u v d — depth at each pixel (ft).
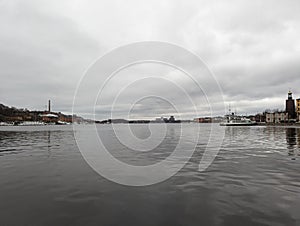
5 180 35.17
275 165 45.62
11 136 149.28
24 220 21.12
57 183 33.58
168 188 30.94
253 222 20.43
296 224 20.01
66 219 21.27
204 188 30.73
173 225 19.99
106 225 20.07
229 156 57.93
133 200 26.27
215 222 20.49
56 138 126.82
